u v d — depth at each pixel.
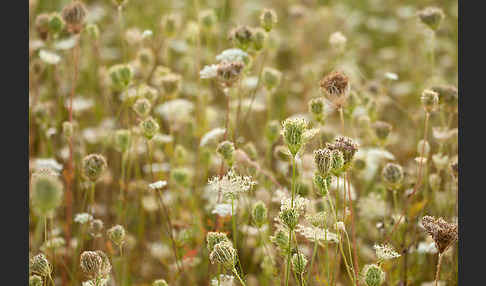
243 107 2.06
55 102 2.30
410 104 2.62
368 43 3.64
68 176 1.90
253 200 1.88
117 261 1.86
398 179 1.77
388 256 1.62
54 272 1.82
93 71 2.59
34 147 2.12
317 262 1.80
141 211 1.97
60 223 1.97
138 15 3.07
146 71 2.18
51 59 2.04
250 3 3.81
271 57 2.68
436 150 1.97
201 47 2.75
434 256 1.81
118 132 1.90
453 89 1.86
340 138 1.63
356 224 1.87
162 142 2.06
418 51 3.30
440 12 1.94
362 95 2.07
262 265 1.80
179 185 1.95
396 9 4.13
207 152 1.99
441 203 1.85
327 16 3.68
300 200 1.62
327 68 2.45
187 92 2.38
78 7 1.85
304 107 2.41
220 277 1.68
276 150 1.86
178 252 1.84
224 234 1.63
